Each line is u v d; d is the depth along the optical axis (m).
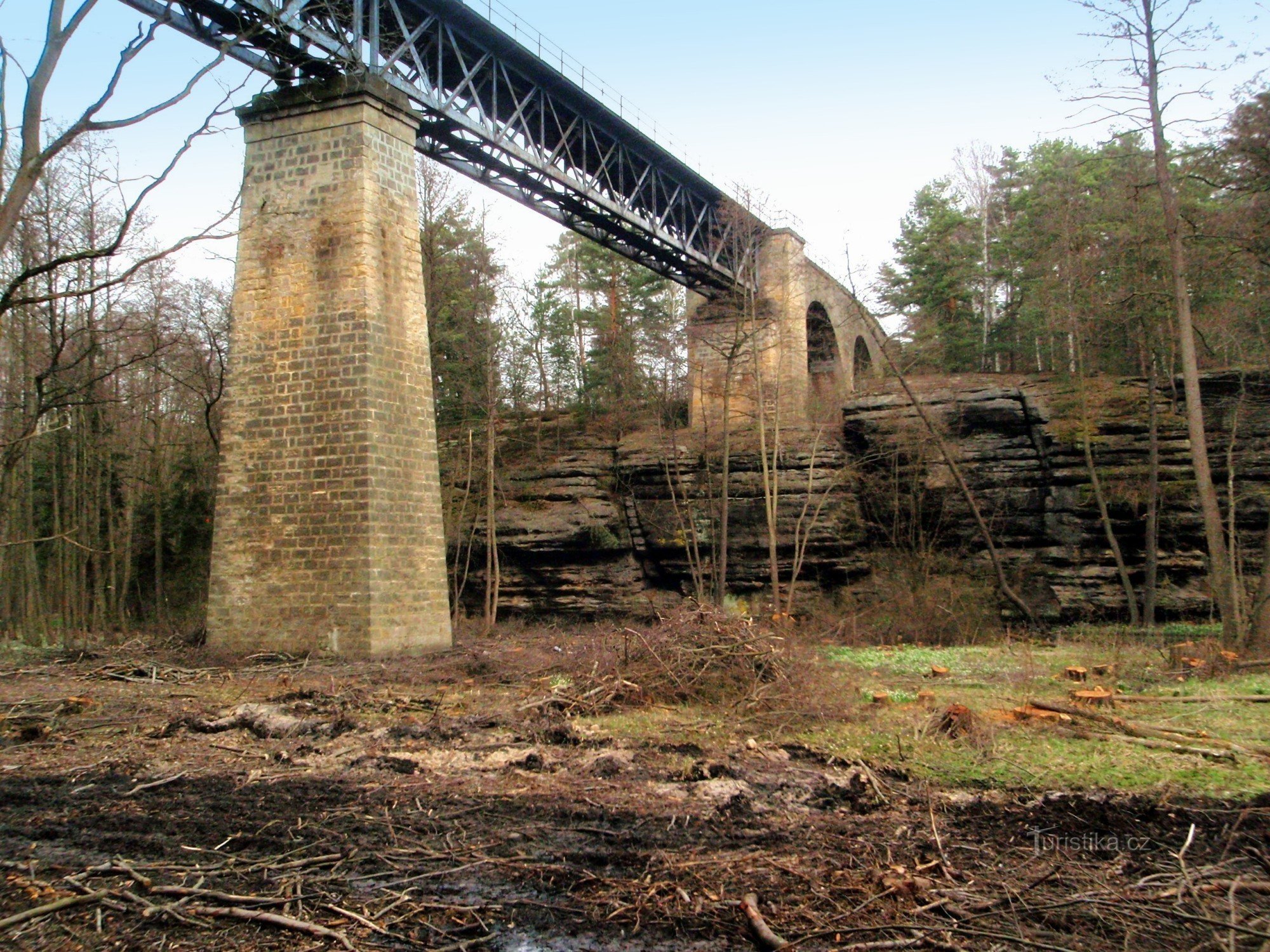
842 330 48.69
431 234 38.25
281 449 22.33
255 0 20.50
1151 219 28.41
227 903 6.65
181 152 11.98
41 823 8.66
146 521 37.38
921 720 12.01
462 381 38.62
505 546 37.00
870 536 37.19
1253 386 31.77
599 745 11.45
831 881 6.88
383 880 7.12
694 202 40.69
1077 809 8.41
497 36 27.12
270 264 22.86
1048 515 33.88
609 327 48.19
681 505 37.88
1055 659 20.14
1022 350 48.72
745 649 14.19
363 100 22.31
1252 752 10.16
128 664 19.84
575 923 6.27
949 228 49.00
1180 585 31.59
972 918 6.14
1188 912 6.18
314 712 14.00
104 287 11.70
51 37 11.18
